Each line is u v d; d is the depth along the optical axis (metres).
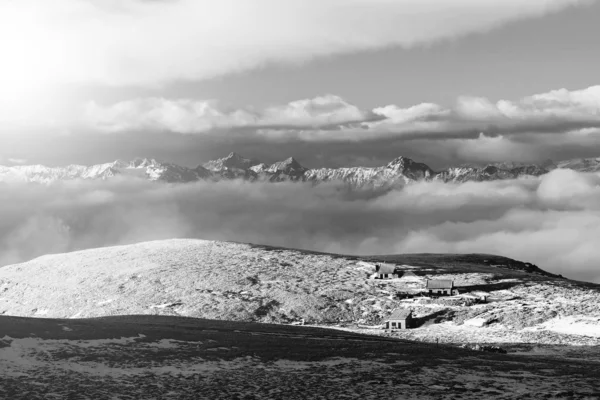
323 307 175.75
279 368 73.06
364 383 67.38
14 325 76.81
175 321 124.62
